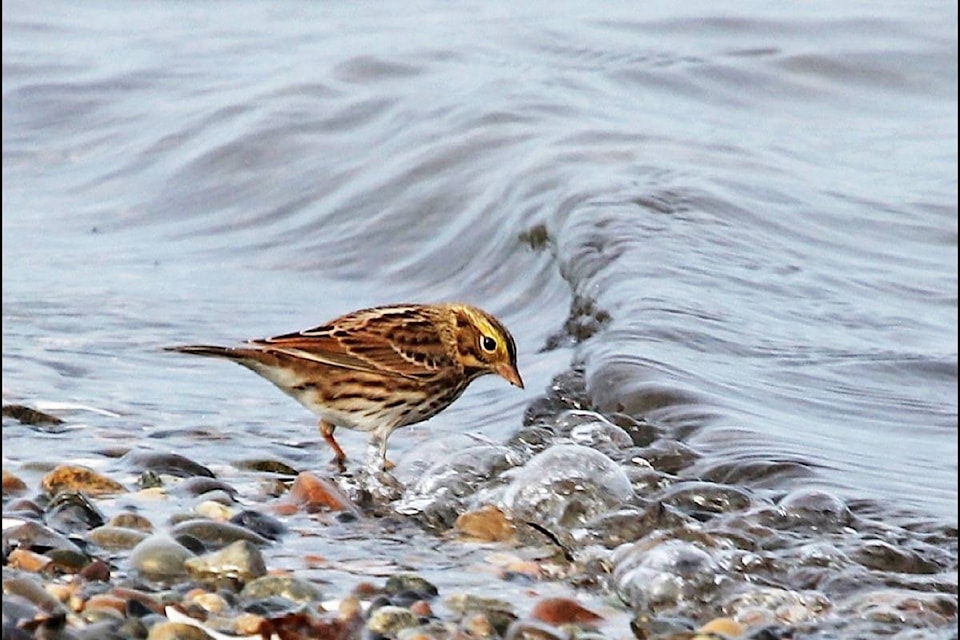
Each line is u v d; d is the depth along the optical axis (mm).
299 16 31562
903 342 15609
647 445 12961
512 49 27016
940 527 11047
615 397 13766
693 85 25297
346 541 11312
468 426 14250
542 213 19250
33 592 9727
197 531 11078
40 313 17672
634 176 20031
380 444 13352
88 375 15508
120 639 9383
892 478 12086
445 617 9930
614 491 11562
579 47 27094
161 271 19828
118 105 26641
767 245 18188
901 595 9953
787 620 9812
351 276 19938
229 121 24469
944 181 21094
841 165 21828
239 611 9906
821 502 11266
